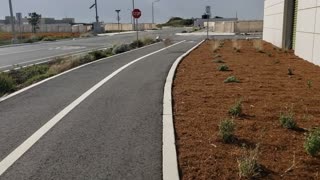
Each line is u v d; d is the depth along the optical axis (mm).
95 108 7770
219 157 4766
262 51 20422
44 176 4445
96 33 69250
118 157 4953
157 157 4906
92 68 14508
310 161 4625
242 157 4707
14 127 6516
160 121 6602
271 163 4562
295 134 5656
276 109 7148
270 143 5246
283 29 22141
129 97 8789
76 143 5562
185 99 8164
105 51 23203
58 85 10727
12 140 5801
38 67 16766
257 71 12383
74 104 8203
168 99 8203
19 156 5117
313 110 7086
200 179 4180
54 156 5070
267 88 9305
